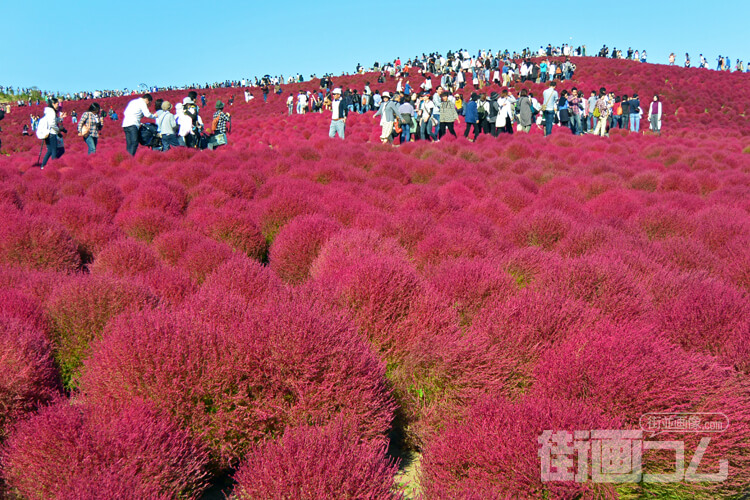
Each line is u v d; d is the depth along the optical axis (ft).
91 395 9.70
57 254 18.03
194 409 9.05
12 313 11.93
